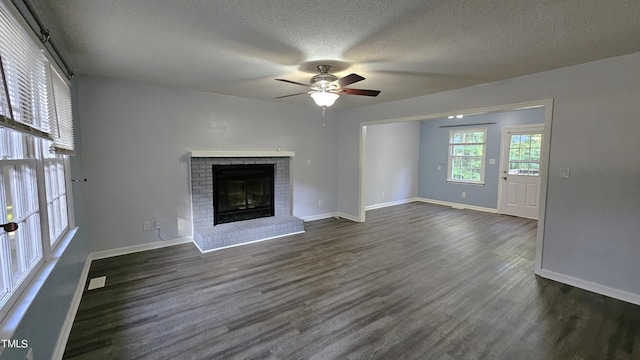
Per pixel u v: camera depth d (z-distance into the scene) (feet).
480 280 10.49
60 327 6.64
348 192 19.83
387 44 8.01
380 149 23.95
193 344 6.94
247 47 8.29
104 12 6.25
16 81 4.84
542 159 10.74
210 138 14.78
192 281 10.24
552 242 10.64
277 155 16.52
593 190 9.68
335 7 6.01
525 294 9.51
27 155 5.58
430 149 26.22
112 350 6.69
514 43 7.93
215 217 15.31
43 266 5.99
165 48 8.39
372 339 7.18
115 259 12.19
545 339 7.23
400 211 22.58
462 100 13.15
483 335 7.36
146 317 8.02
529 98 10.97
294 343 7.01
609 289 9.45
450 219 19.92
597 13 6.22
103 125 12.02
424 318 8.09
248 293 9.42
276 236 15.52
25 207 5.44
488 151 22.33
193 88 13.64
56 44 7.79
